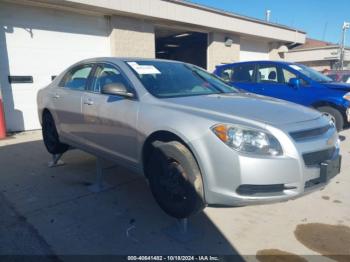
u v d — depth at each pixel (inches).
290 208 136.6
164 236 115.0
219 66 309.0
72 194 149.6
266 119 106.7
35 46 302.7
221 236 115.0
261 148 99.3
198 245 109.7
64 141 178.1
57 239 112.1
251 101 130.2
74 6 307.7
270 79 268.5
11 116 295.6
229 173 99.4
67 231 117.3
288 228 120.6
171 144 111.6
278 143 100.7
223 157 99.9
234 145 99.3
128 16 361.4
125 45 364.8
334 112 230.5
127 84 137.0
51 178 170.4
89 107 150.3
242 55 549.0
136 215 130.0
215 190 102.8
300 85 248.2
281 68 263.7
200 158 103.9
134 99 130.2
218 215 130.1
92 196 147.5
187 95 134.8
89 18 339.0
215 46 478.3
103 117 141.6
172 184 114.4
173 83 142.8
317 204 140.3
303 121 110.6
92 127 150.8
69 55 327.6
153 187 122.3
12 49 288.8
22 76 297.9
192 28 446.6
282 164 98.9
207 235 115.8
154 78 140.3
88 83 159.6
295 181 101.4
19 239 111.7
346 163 197.5
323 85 240.4
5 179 168.9
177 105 118.5
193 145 104.9
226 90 155.7
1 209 134.1
